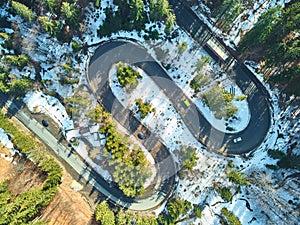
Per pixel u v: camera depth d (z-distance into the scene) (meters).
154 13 49.88
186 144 54.75
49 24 48.97
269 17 42.50
